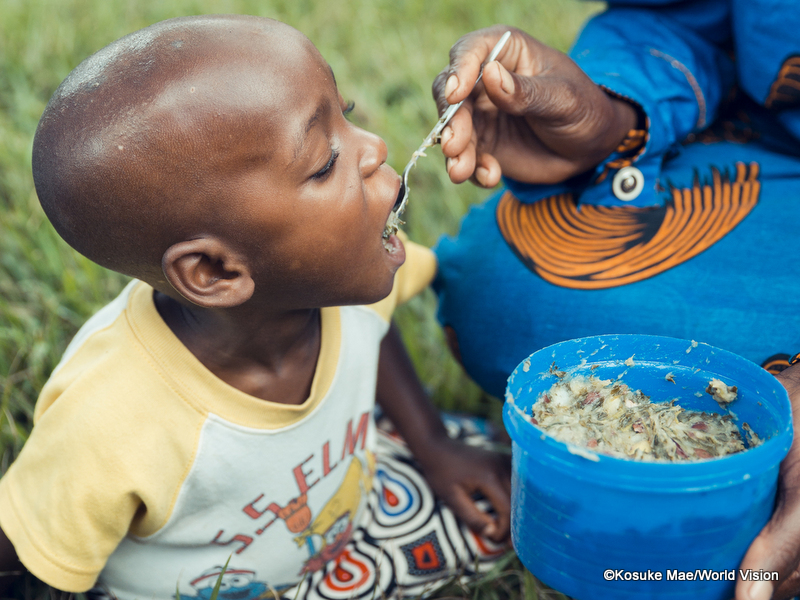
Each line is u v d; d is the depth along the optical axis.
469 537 1.65
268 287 1.16
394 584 1.55
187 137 1.01
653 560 0.96
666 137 1.49
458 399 2.04
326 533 1.49
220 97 1.01
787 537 0.99
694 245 1.44
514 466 1.08
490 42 1.33
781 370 1.31
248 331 1.25
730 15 1.68
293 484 1.37
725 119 1.75
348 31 3.57
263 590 1.47
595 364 1.18
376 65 3.27
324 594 1.52
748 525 0.96
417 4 3.71
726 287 1.38
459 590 1.53
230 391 1.25
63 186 1.05
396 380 1.68
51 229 2.27
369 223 1.16
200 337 1.26
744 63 1.59
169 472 1.24
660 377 1.17
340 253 1.14
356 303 1.25
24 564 1.23
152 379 1.23
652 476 0.90
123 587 1.43
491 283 1.59
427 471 1.71
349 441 1.47
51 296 2.07
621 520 0.94
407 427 1.70
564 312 1.47
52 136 1.05
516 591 1.56
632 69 1.53
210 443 1.25
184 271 1.09
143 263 1.12
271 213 1.06
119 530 1.25
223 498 1.31
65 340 2.04
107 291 2.14
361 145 1.14
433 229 2.45
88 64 1.07
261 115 1.02
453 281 1.70
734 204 1.47
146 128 1.01
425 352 2.09
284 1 3.77
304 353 1.33
